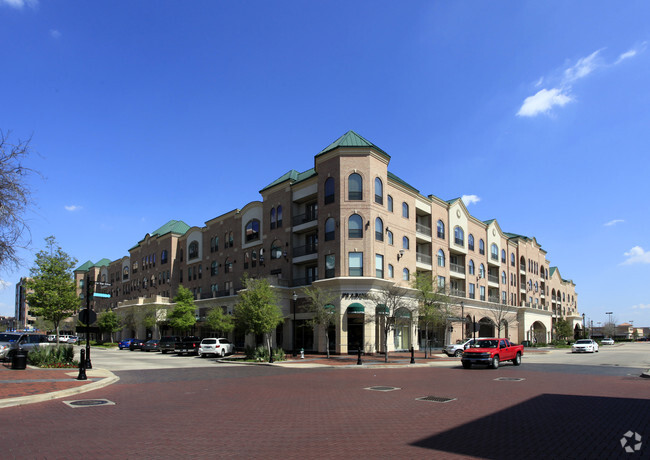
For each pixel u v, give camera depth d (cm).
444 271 4941
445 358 3488
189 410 1180
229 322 4125
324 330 3681
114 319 6353
